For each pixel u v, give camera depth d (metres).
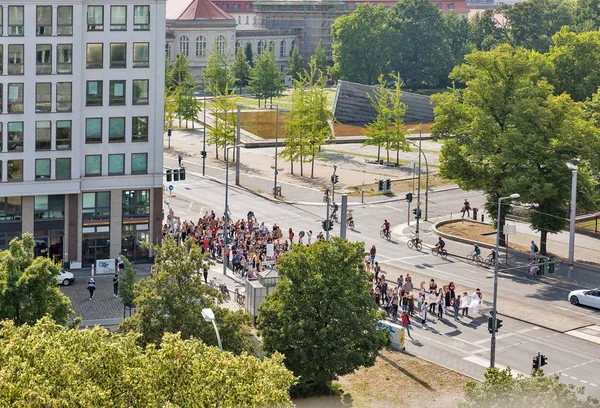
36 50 92.88
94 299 86.50
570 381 67.69
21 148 93.81
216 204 126.75
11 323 47.16
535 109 105.31
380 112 160.75
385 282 84.88
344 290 59.97
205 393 40.47
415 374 67.62
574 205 95.88
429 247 108.44
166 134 185.12
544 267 84.62
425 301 80.38
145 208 99.19
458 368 69.50
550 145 104.25
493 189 109.00
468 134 112.31
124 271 81.62
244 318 59.59
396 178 146.75
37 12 92.44
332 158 162.38
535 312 84.38
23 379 39.88
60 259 96.69
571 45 156.25
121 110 96.81
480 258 102.44
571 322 81.75
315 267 61.19
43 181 94.50
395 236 113.31
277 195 133.00
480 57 112.06
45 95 93.81
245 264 95.06
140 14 96.25
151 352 43.59
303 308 59.88
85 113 95.75
